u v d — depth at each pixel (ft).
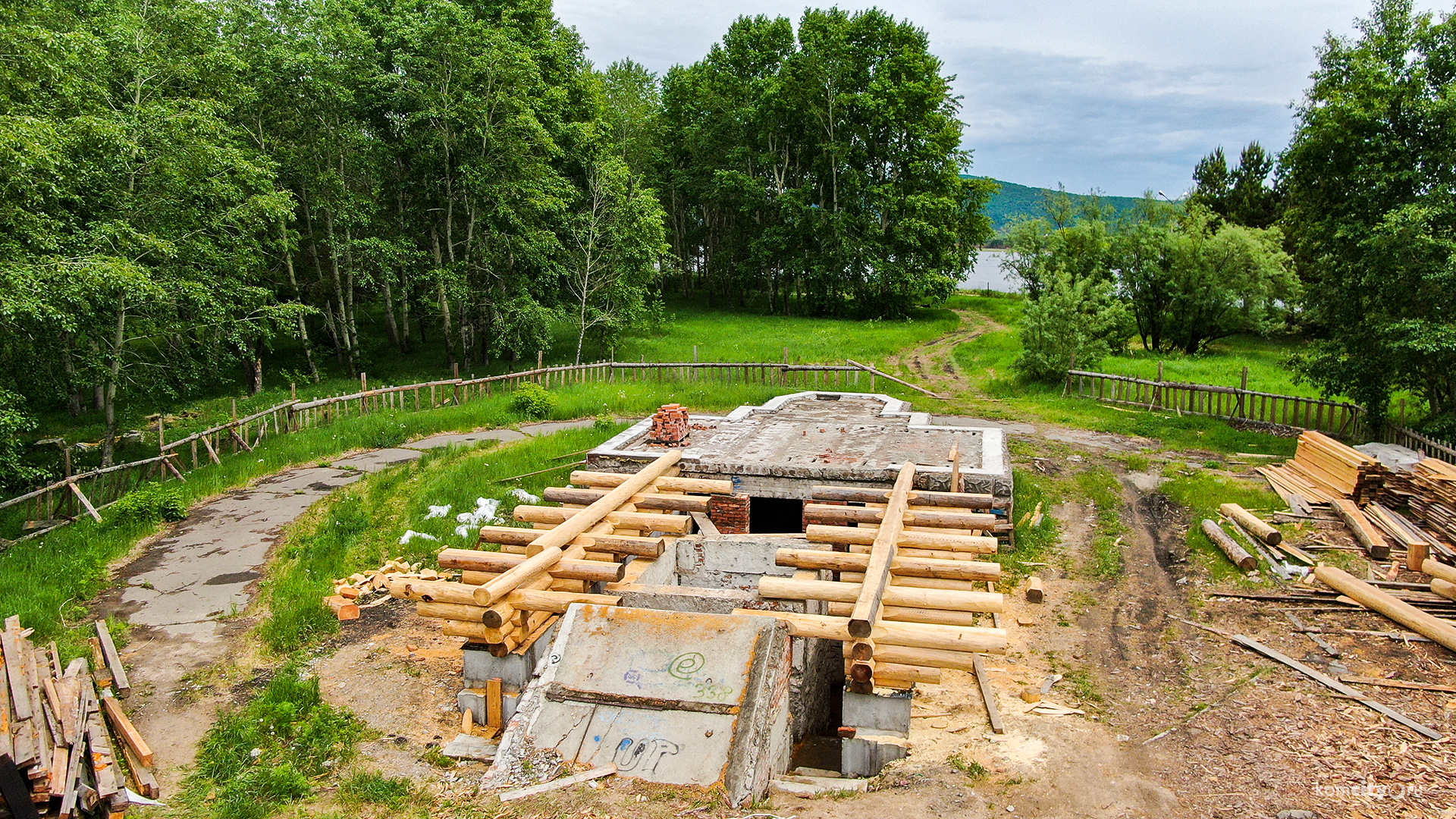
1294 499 45.42
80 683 24.61
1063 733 24.73
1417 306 53.06
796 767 25.50
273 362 104.32
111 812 20.25
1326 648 30.01
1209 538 41.11
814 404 67.62
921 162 152.35
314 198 89.56
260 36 81.05
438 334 127.03
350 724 25.61
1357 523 40.37
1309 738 24.07
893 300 160.56
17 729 19.62
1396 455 48.47
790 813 19.93
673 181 169.27
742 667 23.26
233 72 72.13
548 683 23.80
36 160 45.16
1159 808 20.67
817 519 33.94
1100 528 44.62
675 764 21.24
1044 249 132.77
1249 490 48.47
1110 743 24.11
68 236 52.13
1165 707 26.61
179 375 65.87
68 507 44.29
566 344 124.16
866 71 155.43
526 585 26.89
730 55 173.17
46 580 34.96
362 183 96.68
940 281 153.89
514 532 30.09
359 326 130.52
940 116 155.22
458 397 77.92
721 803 19.99
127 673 28.63
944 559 29.63
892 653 23.43
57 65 52.01
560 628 25.21
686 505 34.71
